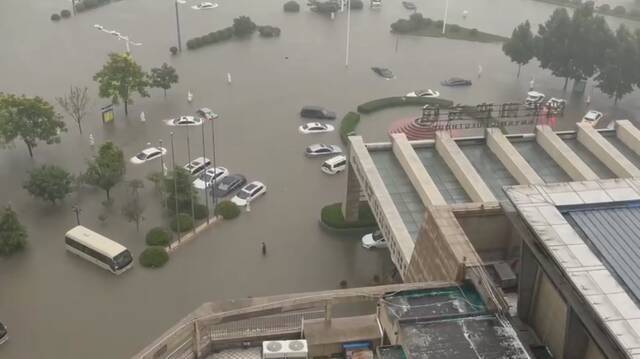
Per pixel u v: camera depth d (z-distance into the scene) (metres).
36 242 65.06
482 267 31.16
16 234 62.84
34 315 55.91
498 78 112.56
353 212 68.81
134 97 99.19
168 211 70.25
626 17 146.50
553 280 27.23
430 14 149.38
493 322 28.34
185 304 57.94
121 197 73.00
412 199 53.41
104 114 89.62
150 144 85.50
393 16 146.62
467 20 145.50
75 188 71.75
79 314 56.25
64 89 100.69
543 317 30.91
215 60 115.69
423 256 37.50
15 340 53.25
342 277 62.28
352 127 91.75
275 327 30.92
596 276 25.88
